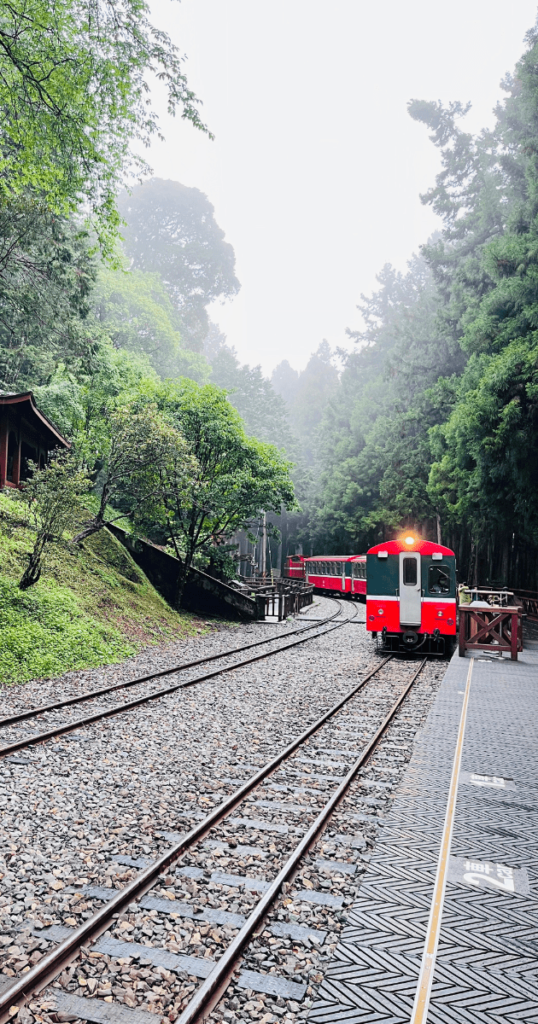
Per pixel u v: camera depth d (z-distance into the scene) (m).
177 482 21.17
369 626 17.64
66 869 5.36
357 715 10.95
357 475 62.78
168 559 24.45
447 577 17.22
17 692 11.35
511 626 17.16
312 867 5.50
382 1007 3.70
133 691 11.97
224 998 3.86
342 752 8.86
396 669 15.66
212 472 24.44
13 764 7.78
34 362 30.22
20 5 11.61
